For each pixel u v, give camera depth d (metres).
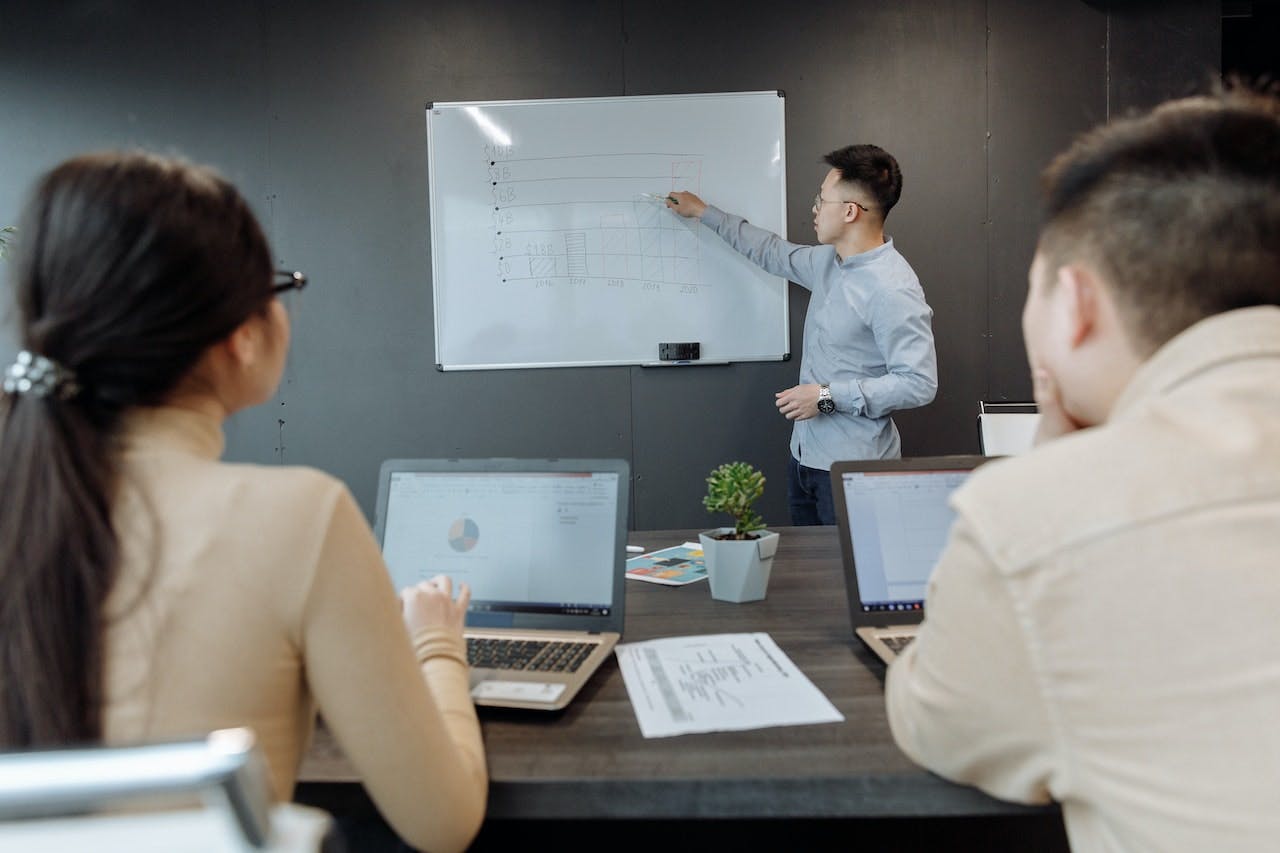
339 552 0.72
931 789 0.88
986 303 3.42
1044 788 0.67
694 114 3.35
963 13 3.34
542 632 1.31
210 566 0.69
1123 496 0.58
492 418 3.46
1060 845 1.26
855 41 3.35
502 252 3.40
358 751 0.73
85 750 0.33
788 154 3.38
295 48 3.36
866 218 2.88
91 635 0.65
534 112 3.35
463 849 0.81
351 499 0.76
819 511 2.98
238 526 0.70
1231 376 0.61
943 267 3.42
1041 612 0.59
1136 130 0.67
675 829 1.25
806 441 3.01
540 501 1.37
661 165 3.37
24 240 0.70
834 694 1.12
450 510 1.40
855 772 0.90
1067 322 0.68
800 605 1.50
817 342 3.04
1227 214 0.60
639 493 3.47
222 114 3.38
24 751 0.33
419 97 3.37
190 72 3.37
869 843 1.26
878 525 1.37
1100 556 0.57
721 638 1.33
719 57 3.35
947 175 3.39
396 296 3.43
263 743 0.69
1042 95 3.37
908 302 2.79
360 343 3.45
